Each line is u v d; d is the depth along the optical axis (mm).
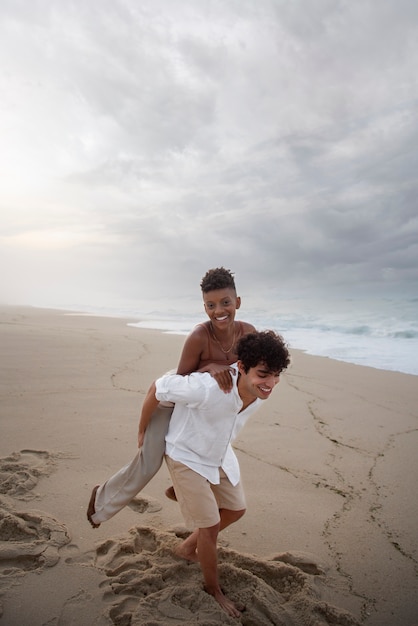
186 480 2469
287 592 2588
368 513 3367
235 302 2945
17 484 3523
